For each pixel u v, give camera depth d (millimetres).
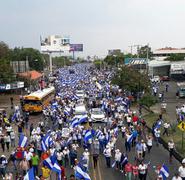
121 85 62344
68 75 123812
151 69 106688
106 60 190500
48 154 23016
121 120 38500
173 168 25328
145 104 48812
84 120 39906
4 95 77188
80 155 28391
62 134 29391
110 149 25984
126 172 22188
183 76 101750
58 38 166625
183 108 43594
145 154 29047
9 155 29203
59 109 44062
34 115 51406
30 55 133000
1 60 73625
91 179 23219
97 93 66000
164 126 35781
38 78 98500
